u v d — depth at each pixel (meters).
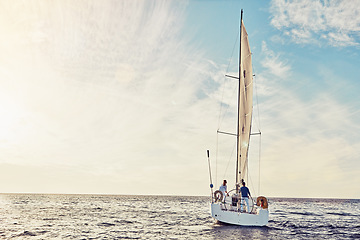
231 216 20.36
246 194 20.31
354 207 84.25
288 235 19.22
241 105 23.73
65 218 32.44
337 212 53.84
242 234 18.11
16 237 18.86
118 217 34.31
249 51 24.38
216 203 21.44
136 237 18.84
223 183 22.06
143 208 57.44
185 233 20.14
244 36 24.39
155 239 18.00
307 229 23.59
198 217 35.09
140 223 27.34
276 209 62.56
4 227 23.73
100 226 24.95
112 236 19.38
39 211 43.81
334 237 19.56
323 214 46.50
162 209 54.25
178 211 48.19
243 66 24.05
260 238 16.98
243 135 23.25
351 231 23.05
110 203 83.44
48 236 19.38
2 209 47.84
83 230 22.34
